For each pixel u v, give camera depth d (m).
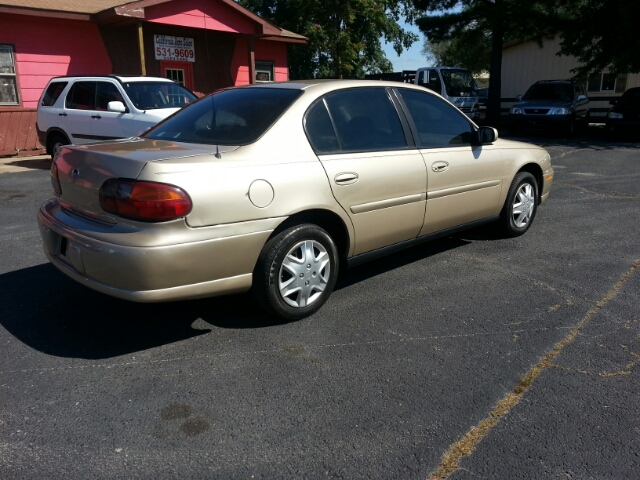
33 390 3.08
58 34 13.70
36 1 13.30
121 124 9.80
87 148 3.67
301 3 26.70
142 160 3.22
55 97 11.15
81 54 14.19
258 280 3.67
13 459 2.53
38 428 2.75
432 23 20.88
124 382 3.17
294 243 3.72
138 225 3.20
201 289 3.37
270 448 2.62
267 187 3.52
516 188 5.72
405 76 24.42
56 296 4.36
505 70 27.39
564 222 6.63
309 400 3.01
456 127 5.08
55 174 3.89
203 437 2.70
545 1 18.39
